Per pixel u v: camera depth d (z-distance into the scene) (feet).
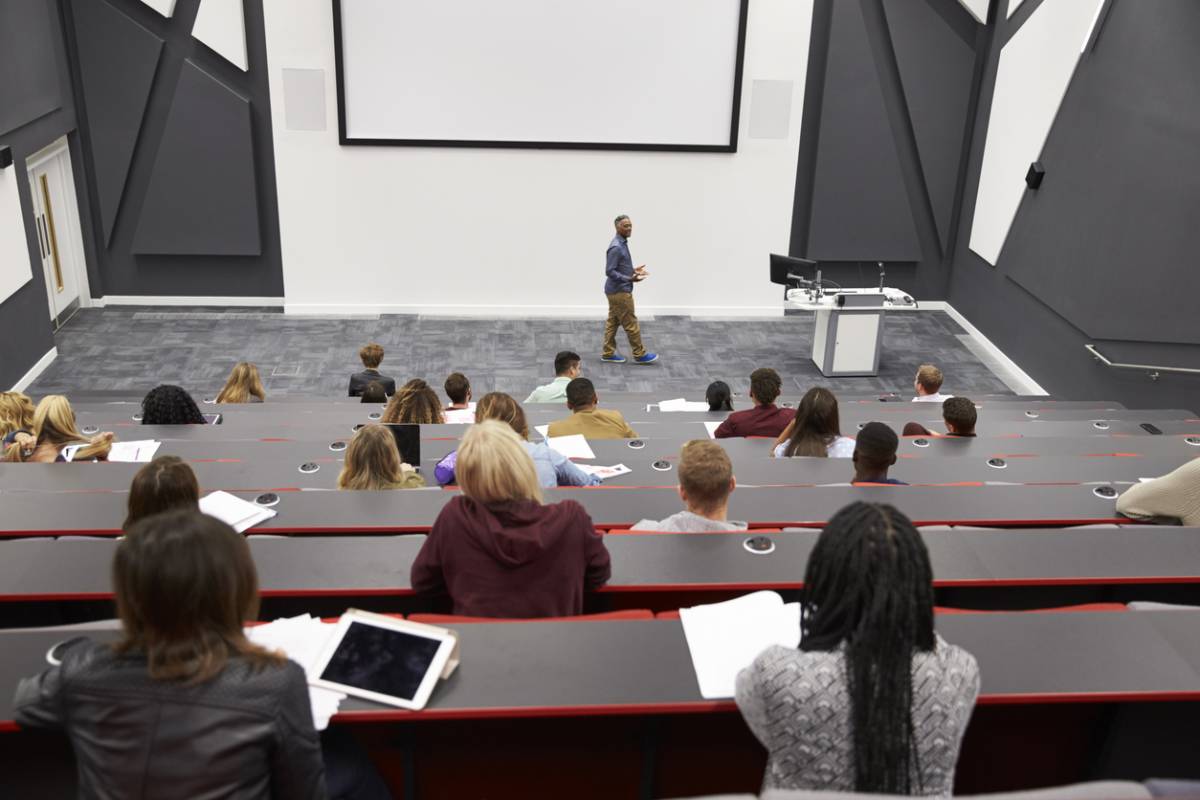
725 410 23.18
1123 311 27.81
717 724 8.01
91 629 7.79
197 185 36.27
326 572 9.81
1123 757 8.10
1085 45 29.86
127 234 36.96
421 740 7.94
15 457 15.61
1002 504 12.65
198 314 37.50
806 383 33.73
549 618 8.63
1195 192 24.91
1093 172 29.37
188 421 19.02
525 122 36.19
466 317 38.34
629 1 35.06
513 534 8.85
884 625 5.37
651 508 12.54
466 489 9.05
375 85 35.35
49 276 34.47
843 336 33.76
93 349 33.91
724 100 36.40
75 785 7.58
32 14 31.37
